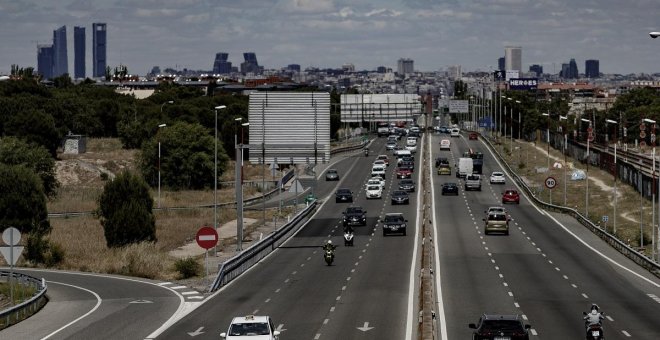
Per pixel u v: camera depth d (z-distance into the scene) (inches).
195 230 5989.2
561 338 2433.6
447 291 3304.6
